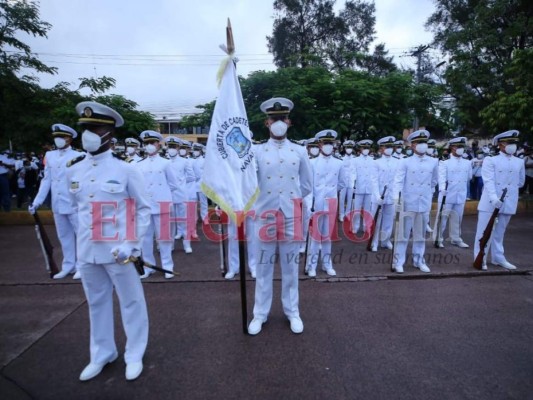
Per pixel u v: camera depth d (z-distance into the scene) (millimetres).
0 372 3188
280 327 3967
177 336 3773
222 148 3506
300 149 3988
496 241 6004
